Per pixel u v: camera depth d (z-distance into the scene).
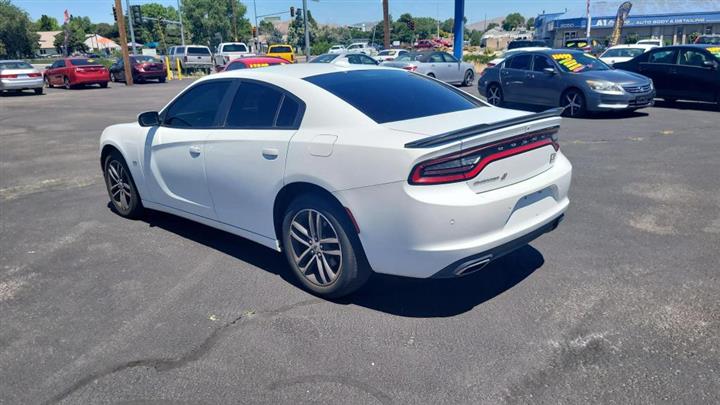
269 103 4.05
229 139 4.17
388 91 4.01
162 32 86.88
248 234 4.29
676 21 47.19
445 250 3.16
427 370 2.97
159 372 3.03
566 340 3.21
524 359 3.04
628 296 3.71
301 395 2.79
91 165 8.62
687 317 3.41
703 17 46.41
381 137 3.34
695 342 3.14
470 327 3.39
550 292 3.81
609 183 6.62
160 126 4.98
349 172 3.37
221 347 3.25
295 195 3.91
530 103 13.40
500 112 4.02
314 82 3.96
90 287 4.12
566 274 4.08
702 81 12.98
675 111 13.03
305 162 3.61
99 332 3.48
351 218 3.43
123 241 5.09
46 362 3.17
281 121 3.91
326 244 3.71
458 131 3.13
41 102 20.30
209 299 3.87
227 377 2.96
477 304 3.68
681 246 4.57
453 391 2.79
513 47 33.12
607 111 11.95
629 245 4.62
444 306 3.67
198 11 92.62
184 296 3.92
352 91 3.88
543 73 12.89
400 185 3.15
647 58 14.02
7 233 5.43
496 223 3.29
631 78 12.06
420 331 3.36
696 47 13.20
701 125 10.79
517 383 2.84
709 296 3.67
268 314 3.63
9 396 2.88
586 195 6.14
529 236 3.57
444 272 3.24
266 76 4.18
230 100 4.34
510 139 3.39
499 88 14.21
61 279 4.29
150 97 21.16
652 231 4.95
